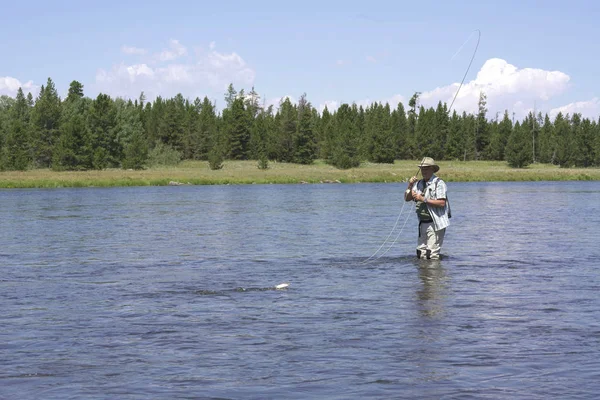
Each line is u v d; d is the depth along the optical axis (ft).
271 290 33.45
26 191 197.36
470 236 60.59
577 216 86.07
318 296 31.63
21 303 30.32
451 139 508.94
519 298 30.71
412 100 557.74
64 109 446.60
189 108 513.04
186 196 156.97
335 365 20.16
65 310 28.66
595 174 302.25
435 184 44.52
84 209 107.65
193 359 20.93
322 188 210.38
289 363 20.39
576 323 25.49
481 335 23.65
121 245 55.16
